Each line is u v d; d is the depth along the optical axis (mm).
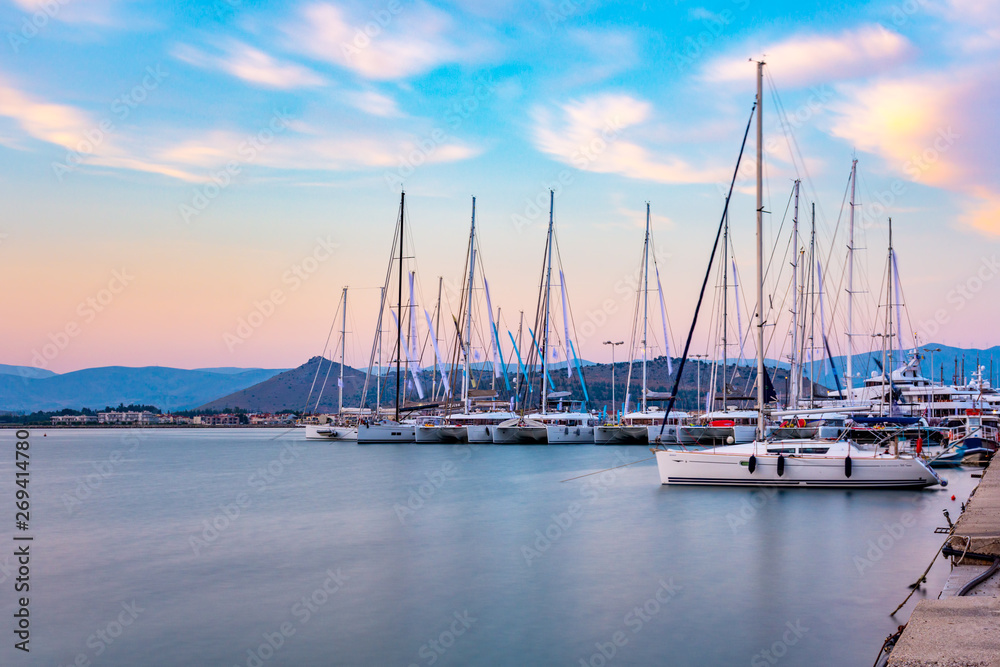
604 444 89625
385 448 88750
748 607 19359
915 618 9766
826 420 75750
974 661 8094
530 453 76938
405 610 19484
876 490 39812
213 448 114125
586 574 22906
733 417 81062
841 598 20016
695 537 28359
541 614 19047
